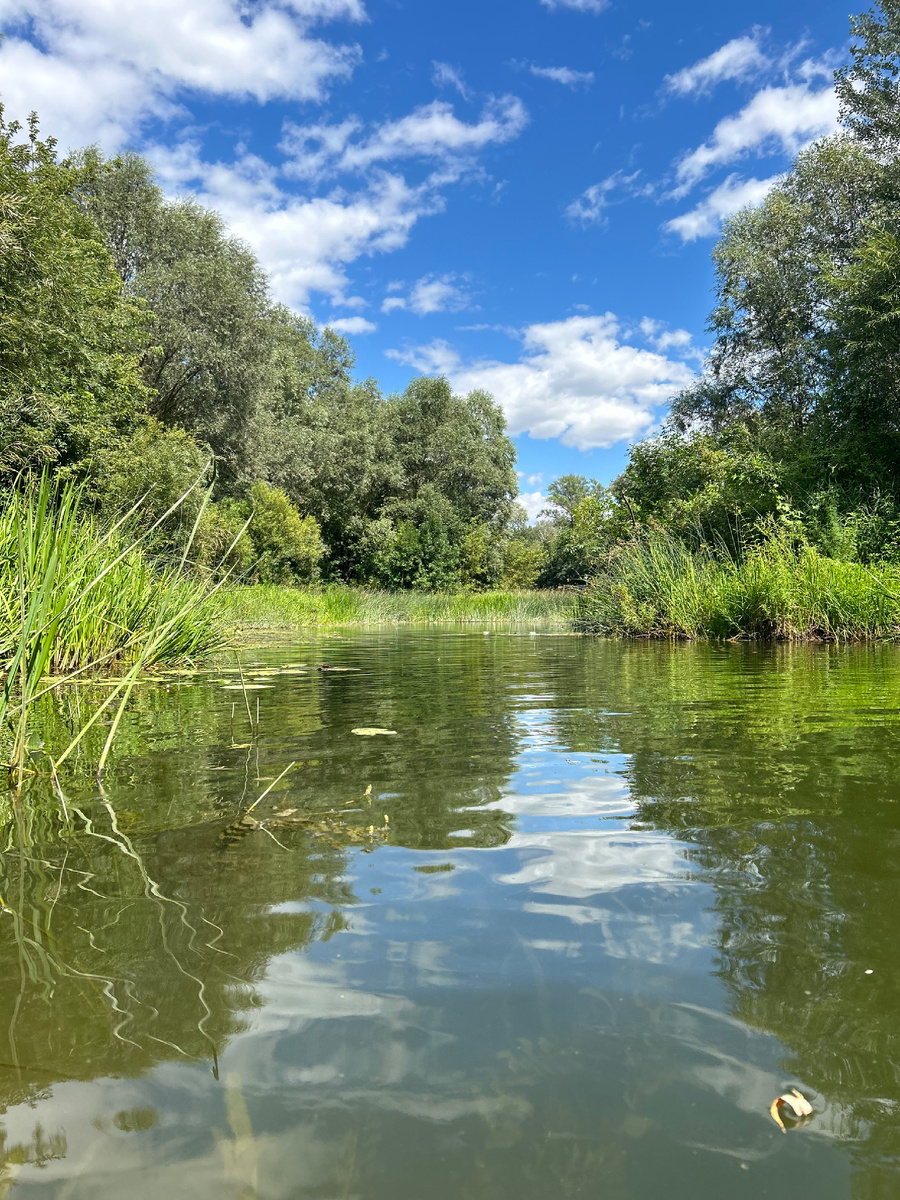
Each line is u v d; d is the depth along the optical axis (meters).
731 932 0.99
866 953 0.93
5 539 2.91
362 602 18.05
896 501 10.53
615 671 4.66
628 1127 0.63
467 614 18.20
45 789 1.80
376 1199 0.55
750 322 17.09
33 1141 0.62
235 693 3.59
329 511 27.23
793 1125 0.64
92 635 3.96
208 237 18.30
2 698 1.94
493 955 0.94
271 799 1.69
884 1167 0.59
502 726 2.61
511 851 1.32
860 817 1.46
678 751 2.11
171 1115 0.66
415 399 31.91
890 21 14.36
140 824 1.52
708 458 13.19
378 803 1.64
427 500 29.75
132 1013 0.82
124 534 4.57
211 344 17.23
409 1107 0.66
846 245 15.61
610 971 0.89
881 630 7.01
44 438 9.56
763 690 3.48
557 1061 0.72
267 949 0.96
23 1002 0.84
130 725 2.67
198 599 4.86
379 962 0.92
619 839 1.37
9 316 9.63
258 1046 0.76
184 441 14.45
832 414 12.56
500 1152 0.60
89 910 1.10
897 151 14.99
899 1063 0.71
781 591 7.44
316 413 25.92
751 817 1.47
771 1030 0.77
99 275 12.24
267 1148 0.61
